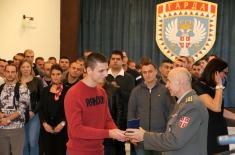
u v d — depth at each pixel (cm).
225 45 869
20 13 697
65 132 426
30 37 721
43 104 432
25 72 456
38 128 458
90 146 262
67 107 257
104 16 898
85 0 895
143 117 384
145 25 887
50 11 764
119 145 444
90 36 899
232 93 875
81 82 262
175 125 239
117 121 423
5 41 672
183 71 248
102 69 256
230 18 867
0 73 504
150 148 249
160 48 867
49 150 430
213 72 307
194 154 238
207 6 848
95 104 263
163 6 862
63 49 799
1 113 411
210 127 307
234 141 159
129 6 891
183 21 855
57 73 432
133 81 457
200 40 852
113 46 901
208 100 303
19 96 414
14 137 415
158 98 380
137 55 893
